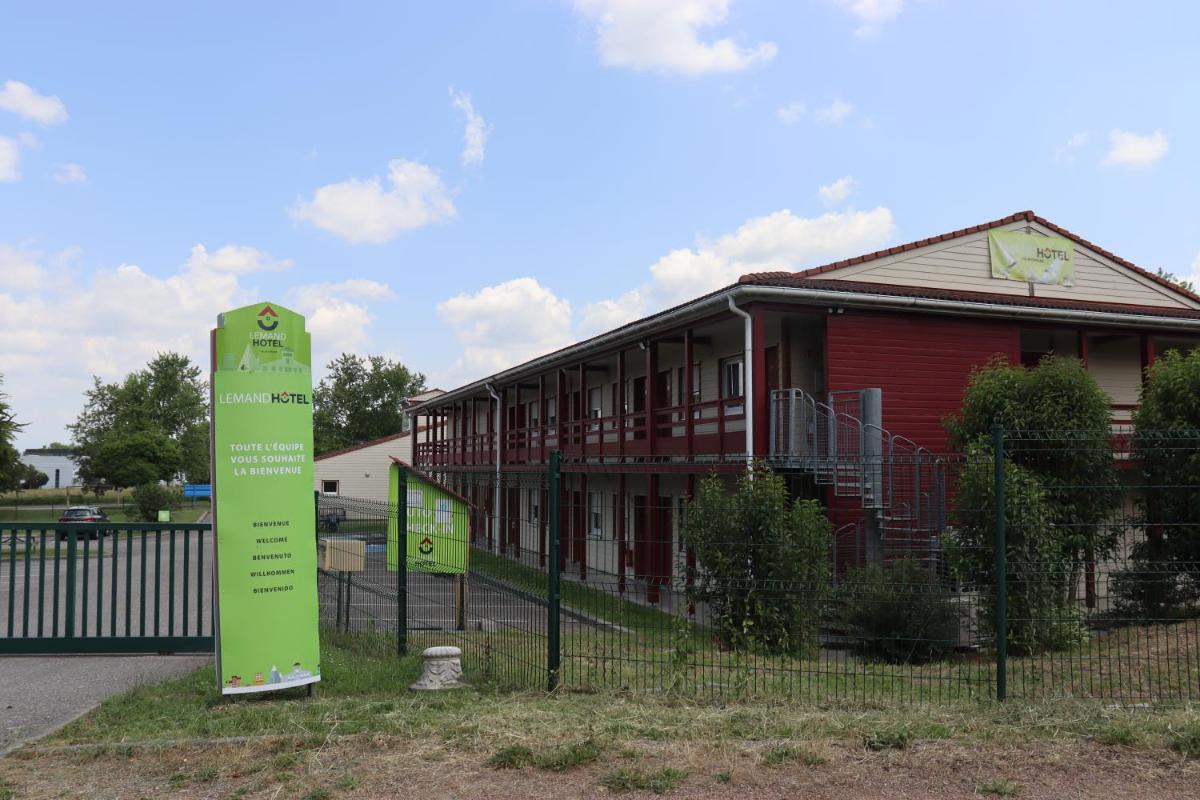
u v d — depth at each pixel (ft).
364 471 157.38
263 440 23.47
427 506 31.91
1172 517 39.68
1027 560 32.07
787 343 56.85
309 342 24.61
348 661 28.48
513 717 20.29
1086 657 28.91
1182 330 60.29
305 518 23.91
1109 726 18.99
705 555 34.68
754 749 18.02
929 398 53.36
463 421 118.52
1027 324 56.90
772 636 32.81
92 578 69.00
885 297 50.42
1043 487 36.68
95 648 29.73
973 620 31.63
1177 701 21.71
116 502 230.89
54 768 17.51
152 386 241.35
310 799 15.69
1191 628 31.48
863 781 16.40
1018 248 63.31
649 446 60.75
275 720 20.52
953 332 54.44
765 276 49.52
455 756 17.83
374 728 19.61
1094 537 35.68
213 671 26.32
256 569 23.16
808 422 51.72
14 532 29.68
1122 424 58.13
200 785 16.48
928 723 19.54
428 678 25.03
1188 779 16.40
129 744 18.65
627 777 16.37
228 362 23.43
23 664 28.30
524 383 94.38
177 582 63.72
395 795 15.88
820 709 21.39
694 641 28.45
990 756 17.60
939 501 43.29
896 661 30.81
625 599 29.04
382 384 270.67
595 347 67.51
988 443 41.29
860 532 46.85
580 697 22.75
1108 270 66.33
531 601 25.94
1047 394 42.50
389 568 33.86
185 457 231.30
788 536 35.22
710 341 64.39
